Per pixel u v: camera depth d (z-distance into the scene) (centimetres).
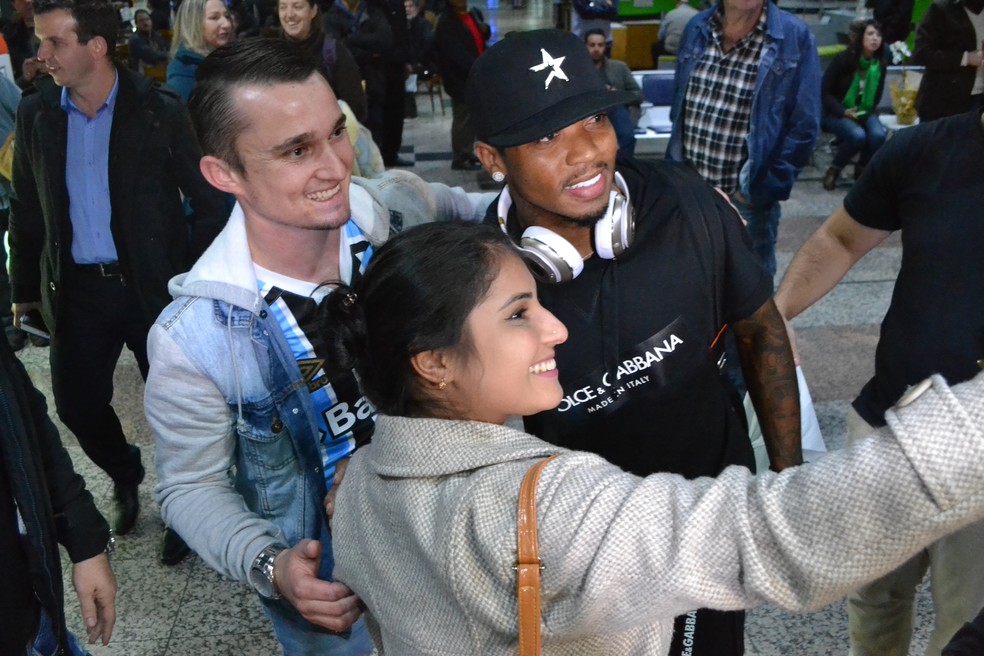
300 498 162
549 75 131
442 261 94
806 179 705
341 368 111
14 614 133
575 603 81
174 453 154
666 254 143
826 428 353
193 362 147
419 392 100
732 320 156
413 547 93
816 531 71
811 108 394
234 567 143
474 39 734
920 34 584
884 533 69
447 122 977
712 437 156
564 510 81
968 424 66
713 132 418
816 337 434
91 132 261
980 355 160
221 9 405
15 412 129
